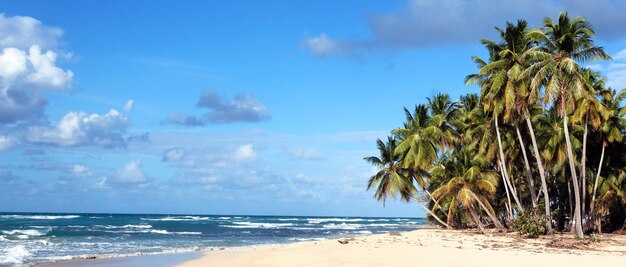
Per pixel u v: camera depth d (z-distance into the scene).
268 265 21.20
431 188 55.59
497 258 21.55
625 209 47.16
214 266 23.22
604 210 45.06
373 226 97.62
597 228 45.66
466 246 29.02
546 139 42.00
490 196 46.19
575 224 37.88
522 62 36.19
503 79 35.81
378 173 47.88
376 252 24.41
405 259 21.30
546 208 37.62
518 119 40.69
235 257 26.86
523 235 37.28
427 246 28.73
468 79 40.72
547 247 28.69
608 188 42.97
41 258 27.84
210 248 36.22
